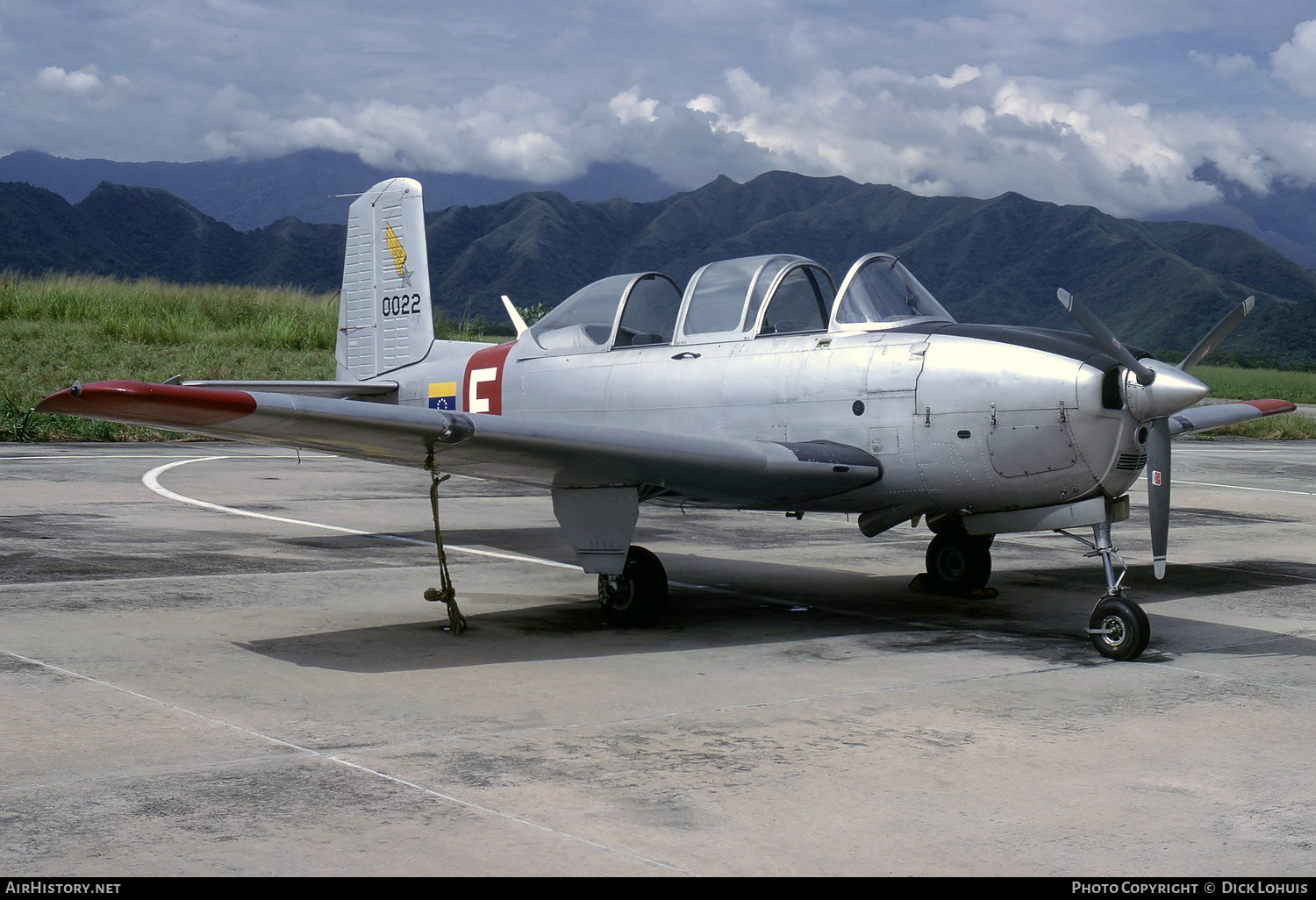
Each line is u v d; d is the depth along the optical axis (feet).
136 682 15.37
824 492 21.44
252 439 17.69
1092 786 11.92
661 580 20.27
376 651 17.72
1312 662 17.92
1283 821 10.99
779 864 9.81
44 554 25.58
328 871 9.47
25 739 12.76
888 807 11.21
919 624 20.86
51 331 77.77
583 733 13.53
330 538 29.84
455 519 34.22
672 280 25.71
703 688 15.85
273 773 11.86
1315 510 41.39
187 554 26.32
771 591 24.20
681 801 11.27
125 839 10.05
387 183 33.12
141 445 56.39
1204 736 13.78
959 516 21.97
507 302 28.89
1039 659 18.02
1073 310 18.67
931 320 22.59
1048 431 19.39
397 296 32.65
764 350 22.95
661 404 24.23
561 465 18.98
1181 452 69.82
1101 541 19.70
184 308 90.33
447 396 29.81
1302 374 297.12
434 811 10.89
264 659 16.93
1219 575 27.32
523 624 20.22
